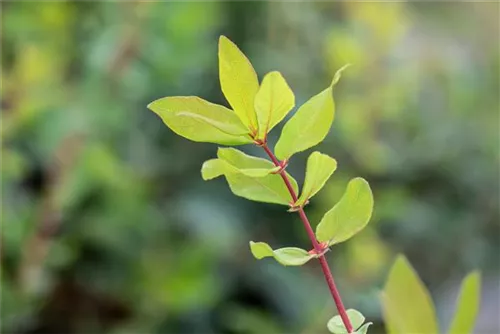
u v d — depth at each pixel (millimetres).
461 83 1326
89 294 956
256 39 1124
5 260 858
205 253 925
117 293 917
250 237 1057
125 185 914
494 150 1283
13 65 942
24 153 948
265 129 353
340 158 1098
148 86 950
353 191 364
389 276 395
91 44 909
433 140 1264
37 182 981
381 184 1177
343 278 1005
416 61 1317
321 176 364
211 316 969
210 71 1050
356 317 368
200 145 1062
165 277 899
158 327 920
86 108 870
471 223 1248
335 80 353
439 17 1429
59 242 882
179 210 1005
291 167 1089
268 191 370
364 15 1133
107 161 870
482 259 1252
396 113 1150
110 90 887
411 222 1200
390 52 1184
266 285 1026
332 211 365
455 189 1272
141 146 983
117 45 886
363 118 1094
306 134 361
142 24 894
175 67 931
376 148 1091
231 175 368
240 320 946
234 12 1110
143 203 940
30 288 838
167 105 343
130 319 943
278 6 1124
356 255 993
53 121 880
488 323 988
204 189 1055
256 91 347
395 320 391
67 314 957
